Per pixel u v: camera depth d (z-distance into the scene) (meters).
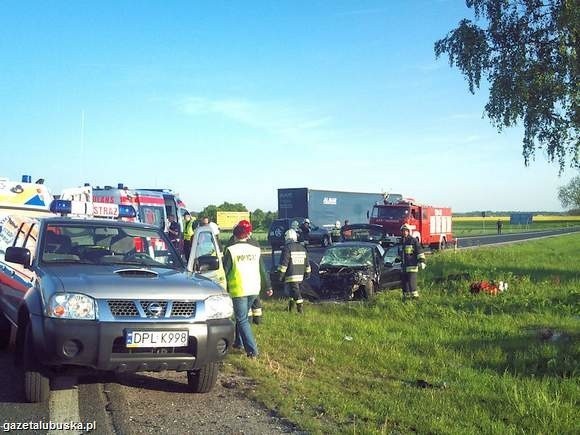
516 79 21.61
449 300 13.78
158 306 5.63
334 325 10.38
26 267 6.59
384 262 16.06
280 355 8.23
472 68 22.98
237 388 6.64
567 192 127.25
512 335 9.65
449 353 8.45
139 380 6.81
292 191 41.22
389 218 33.72
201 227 9.74
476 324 10.66
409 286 13.71
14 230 8.19
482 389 6.70
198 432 5.24
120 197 19.47
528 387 6.61
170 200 22.20
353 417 5.72
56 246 6.80
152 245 7.27
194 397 6.27
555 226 113.62
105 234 7.15
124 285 5.66
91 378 6.77
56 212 7.92
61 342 5.26
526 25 22.16
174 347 5.62
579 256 30.05
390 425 5.52
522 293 14.76
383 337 9.52
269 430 5.34
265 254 33.22
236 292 8.04
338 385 6.85
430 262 23.97
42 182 10.94
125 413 5.64
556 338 9.29
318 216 41.47
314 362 7.88
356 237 23.22
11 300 7.42
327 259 15.62
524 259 27.06
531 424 5.55
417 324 10.84
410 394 6.48
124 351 5.48
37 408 5.68
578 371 7.30
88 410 5.68
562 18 20.47
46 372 5.71
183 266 7.21
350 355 8.27
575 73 21.06
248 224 8.27
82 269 6.19
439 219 37.72
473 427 5.45
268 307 12.71
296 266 12.08
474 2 23.12
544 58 21.86
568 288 15.47
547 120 21.97
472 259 25.88
